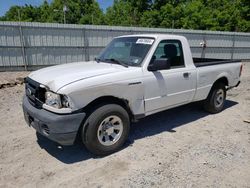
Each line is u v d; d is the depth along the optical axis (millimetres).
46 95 3475
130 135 4570
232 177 3301
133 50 4414
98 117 3586
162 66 4027
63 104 3340
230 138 4496
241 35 20203
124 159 3729
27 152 3943
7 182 3189
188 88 4844
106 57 4766
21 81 9609
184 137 4512
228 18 39438
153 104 4301
